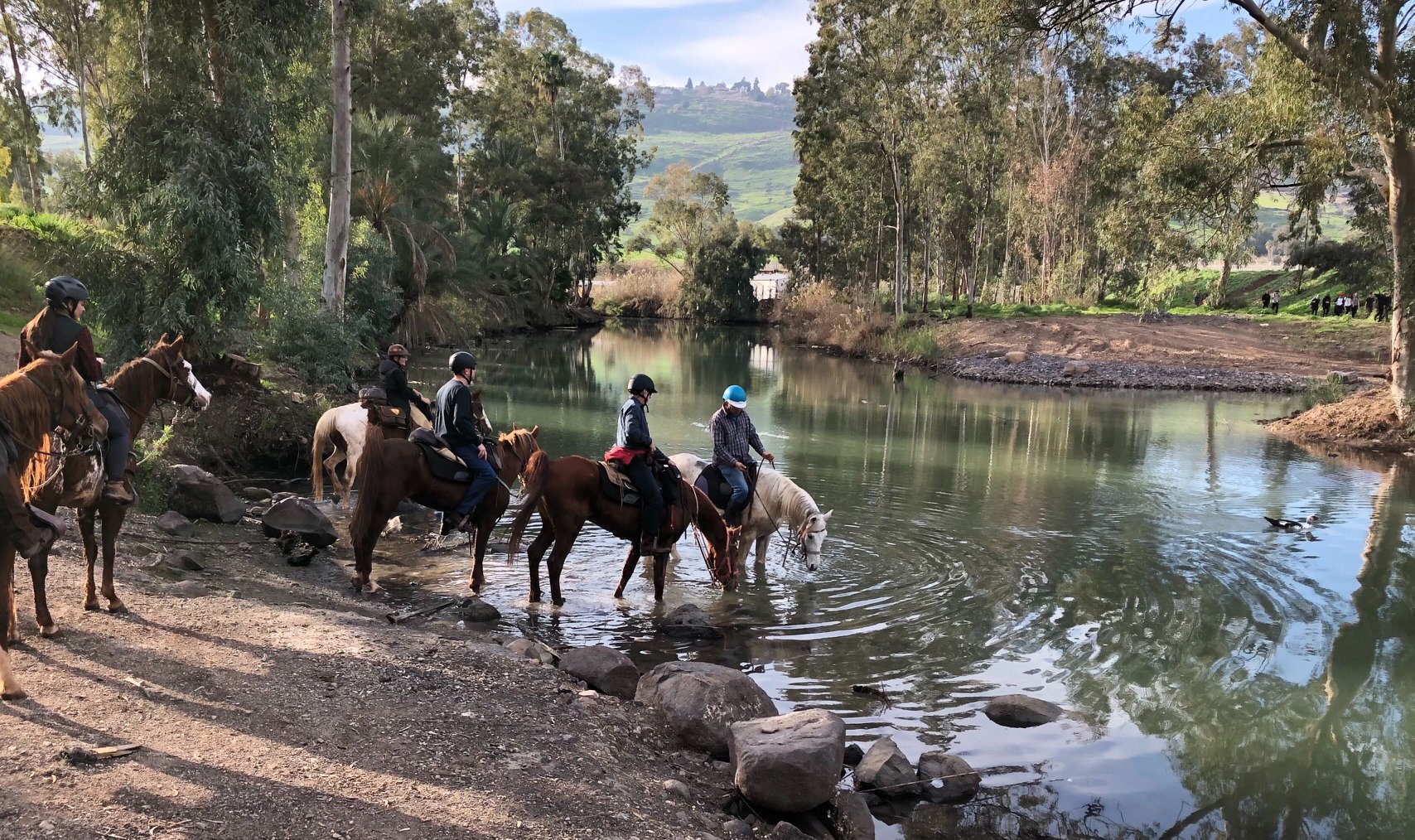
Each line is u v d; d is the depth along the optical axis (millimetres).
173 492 11875
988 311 59031
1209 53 59688
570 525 9750
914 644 8930
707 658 8500
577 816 5047
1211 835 5727
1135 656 8703
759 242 97000
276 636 7391
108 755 4918
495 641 8500
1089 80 62312
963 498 15969
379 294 32781
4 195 50000
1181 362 43344
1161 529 13930
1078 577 11258
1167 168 26719
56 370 6258
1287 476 18938
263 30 19188
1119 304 65938
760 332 76125
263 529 11531
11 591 6320
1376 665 8531
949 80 51750
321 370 22719
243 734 5453
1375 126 23516
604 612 9695
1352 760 6734
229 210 17969
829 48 51344
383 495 9617
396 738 5699
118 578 8398
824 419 27125
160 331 17406
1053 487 17188
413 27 55531
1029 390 37469
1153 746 6922
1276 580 11281
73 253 18125
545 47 77562
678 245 102688
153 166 18344
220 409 16938
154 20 19953
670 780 5984
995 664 8469
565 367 41969
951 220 66500
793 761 5812
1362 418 24578
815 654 8672
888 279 77500
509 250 68000
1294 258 68312
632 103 86875
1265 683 8109
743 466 11094
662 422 24453
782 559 11891
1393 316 24578
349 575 10398
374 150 42000
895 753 6434
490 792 5141
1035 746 6898
